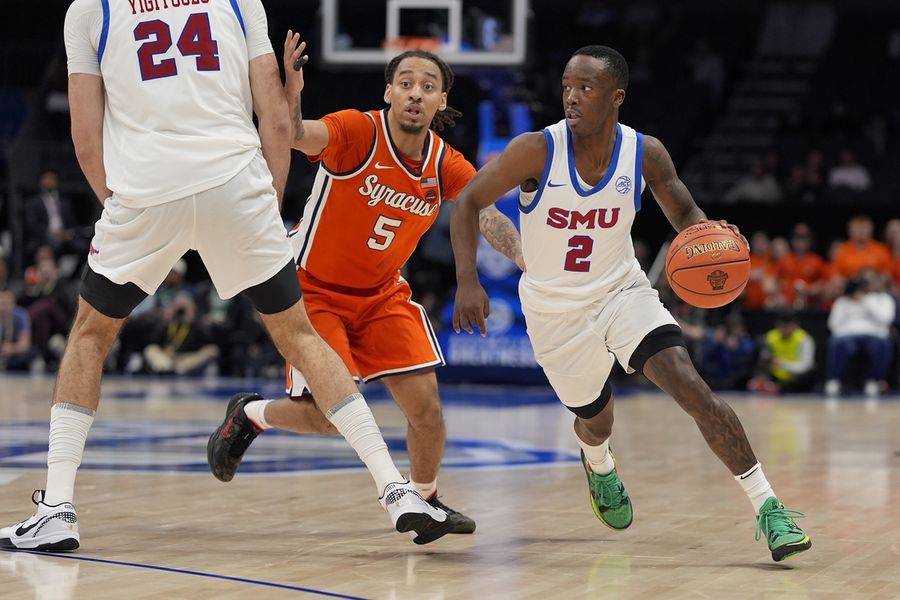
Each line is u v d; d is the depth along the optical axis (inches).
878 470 614.2
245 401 450.6
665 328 382.9
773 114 1961.1
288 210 1643.7
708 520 453.7
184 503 480.7
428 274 1435.8
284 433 796.0
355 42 1270.9
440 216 1326.3
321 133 398.6
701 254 380.2
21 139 1680.6
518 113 1253.1
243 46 381.1
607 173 383.9
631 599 316.5
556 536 417.4
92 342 381.4
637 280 403.5
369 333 430.0
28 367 1398.9
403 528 357.1
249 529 421.4
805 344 1295.5
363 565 359.9
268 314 375.2
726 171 1834.4
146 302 1405.0
